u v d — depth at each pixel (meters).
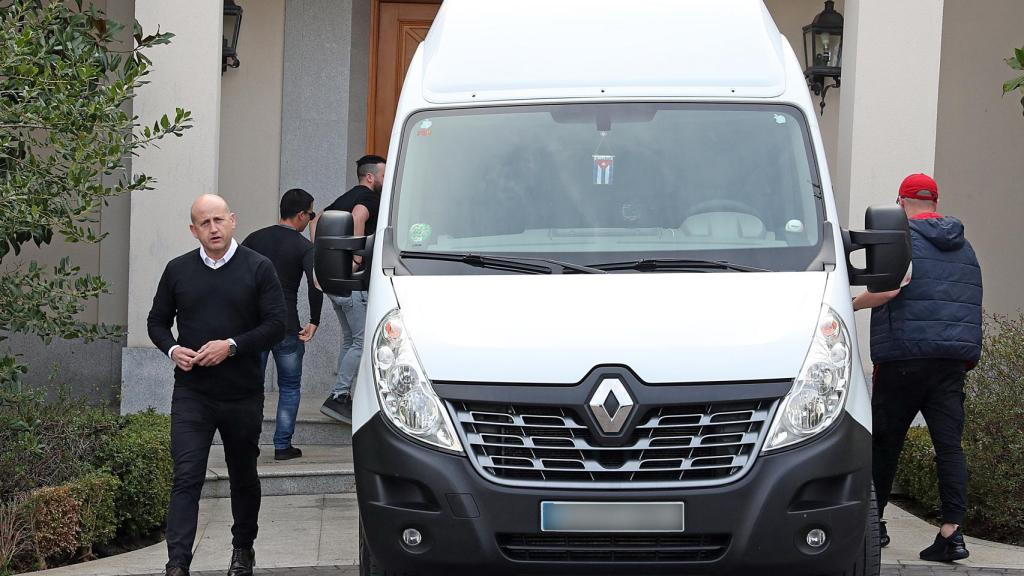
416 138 6.07
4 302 7.90
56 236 11.22
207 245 6.63
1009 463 8.09
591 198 5.81
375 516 5.18
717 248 5.61
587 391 5.01
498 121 6.07
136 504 8.09
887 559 7.40
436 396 5.10
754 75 6.13
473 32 6.33
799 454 5.02
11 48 7.62
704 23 6.29
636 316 5.19
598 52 6.21
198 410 6.59
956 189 11.97
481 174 5.92
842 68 10.34
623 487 4.98
